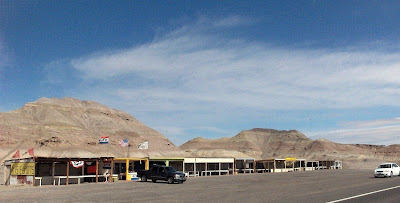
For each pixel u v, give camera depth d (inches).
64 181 1684.3
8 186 1475.1
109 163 1935.3
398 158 7263.8
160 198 946.7
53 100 5738.2
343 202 824.3
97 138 5004.9
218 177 2201.0
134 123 6259.8
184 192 1122.7
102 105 6397.6
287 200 876.6
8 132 4296.3
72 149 4347.9
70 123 5083.7
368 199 880.3
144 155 4982.8
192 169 2485.2
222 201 867.4
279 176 2233.0
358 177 1947.6
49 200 919.0
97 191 1176.8
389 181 1551.4
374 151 7721.5
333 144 7367.1
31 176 1513.3
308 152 7101.4
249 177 2154.3
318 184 1443.2
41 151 4121.6
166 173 1596.9
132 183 1592.0
